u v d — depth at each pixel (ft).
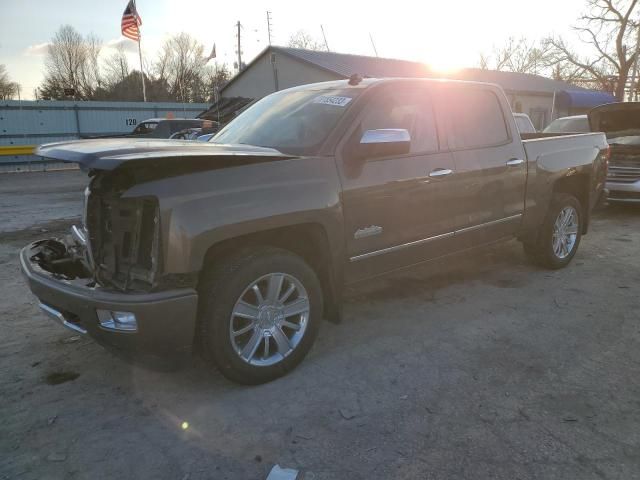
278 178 10.60
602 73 119.65
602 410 9.89
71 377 11.41
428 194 13.47
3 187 51.39
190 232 9.30
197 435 9.29
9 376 11.44
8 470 8.38
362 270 12.57
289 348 11.23
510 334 13.35
